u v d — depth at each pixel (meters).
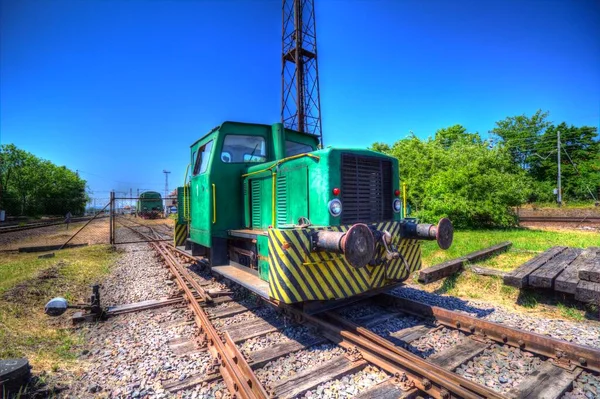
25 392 2.73
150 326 4.43
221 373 3.05
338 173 4.00
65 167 53.28
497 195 11.48
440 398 2.54
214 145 5.66
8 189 39.97
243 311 4.79
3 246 12.88
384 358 3.08
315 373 2.99
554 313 4.57
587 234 10.43
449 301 5.02
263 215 5.20
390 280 4.38
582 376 2.84
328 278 3.78
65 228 22.69
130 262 9.41
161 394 2.81
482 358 3.23
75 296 5.83
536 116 34.03
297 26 18.59
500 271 5.79
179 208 9.04
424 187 12.61
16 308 4.74
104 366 3.35
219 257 5.71
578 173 28.55
